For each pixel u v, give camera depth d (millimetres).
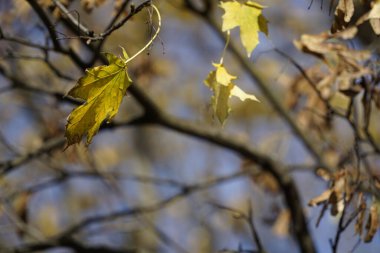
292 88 4598
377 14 3031
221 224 8852
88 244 5262
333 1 2947
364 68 3336
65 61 4945
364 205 3291
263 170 5520
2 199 5301
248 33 2795
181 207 9750
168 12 9086
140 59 5152
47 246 5184
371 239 3291
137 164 10469
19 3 4066
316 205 3289
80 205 9445
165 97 10078
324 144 5445
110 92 2486
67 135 2467
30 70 4895
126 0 3135
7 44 4680
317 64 3838
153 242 7945
